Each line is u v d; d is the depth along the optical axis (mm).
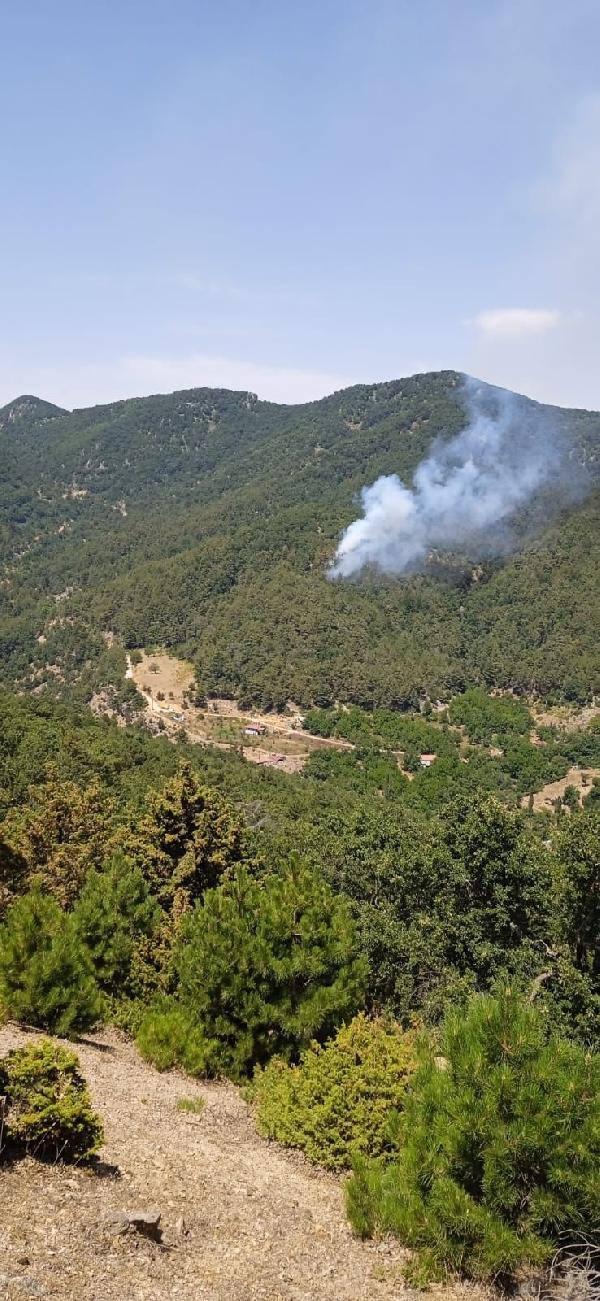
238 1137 11672
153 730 102000
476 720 111938
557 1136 7383
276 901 15562
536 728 111125
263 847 36062
